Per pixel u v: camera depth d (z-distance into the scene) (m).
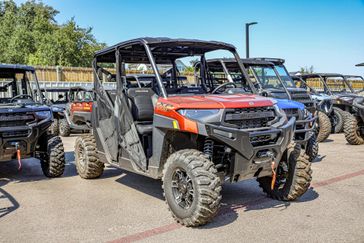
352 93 14.05
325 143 10.95
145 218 4.99
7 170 8.02
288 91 9.91
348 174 7.12
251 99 4.99
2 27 39.41
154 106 5.20
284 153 5.43
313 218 4.89
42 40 32.94
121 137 5.79
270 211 5.17
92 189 6.41
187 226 4.61
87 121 8.96
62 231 4.62
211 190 4.36
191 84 6.86
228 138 4.45
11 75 7.93
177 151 4.85
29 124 6.74
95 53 6.44
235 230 4.53
